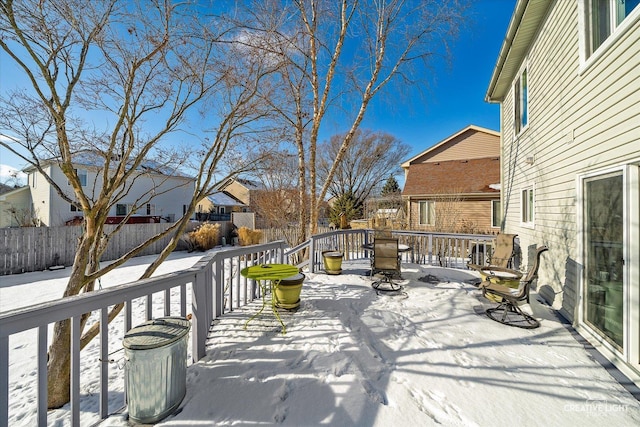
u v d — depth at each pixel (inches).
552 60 181.8
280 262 208.4
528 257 229.3
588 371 101.0
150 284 86.7
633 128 105.7
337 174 1019.9
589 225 134.0
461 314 153.6
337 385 89.4
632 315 102.6
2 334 55.9
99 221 136.9
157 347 72.3
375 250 205.3
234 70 173.0
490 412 79.4
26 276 318.0
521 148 254.8
